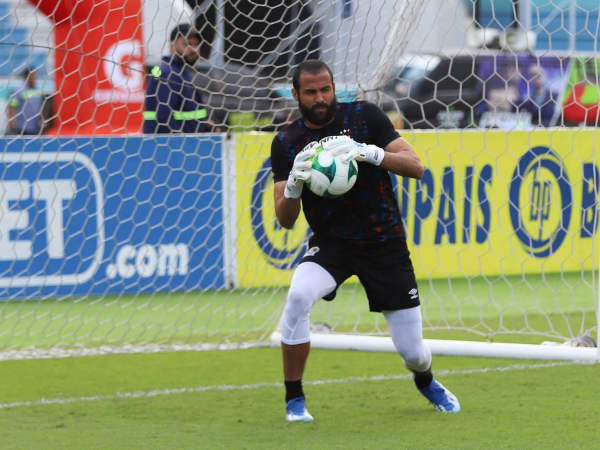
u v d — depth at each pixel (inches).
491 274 1290.6
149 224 1170.6
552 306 1115.3
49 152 1146.0
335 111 570.3
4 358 874.8
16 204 1138.0
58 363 851.4
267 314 1086.4
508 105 1861.5
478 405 650.2
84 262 1161.4
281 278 1140.5
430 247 1270.9
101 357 877.2
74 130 1393.9
